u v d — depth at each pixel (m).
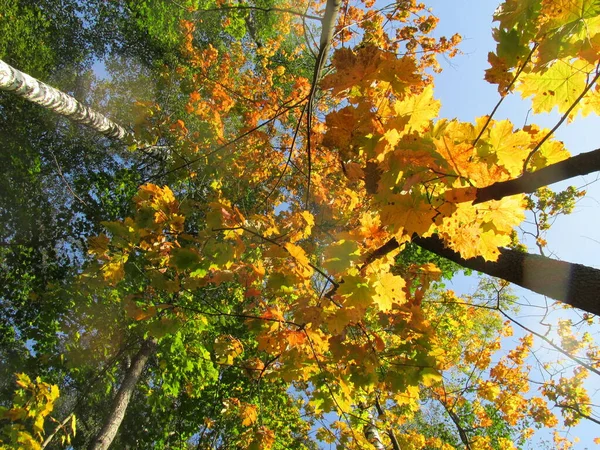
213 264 2.69
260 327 2.81
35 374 6.31
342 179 5.50
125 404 6.79
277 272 2.52
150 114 7.47
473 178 1.82
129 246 3.04
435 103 2.05
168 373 5.93
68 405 9.11
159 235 3.01
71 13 11.66
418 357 2.73
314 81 1.96
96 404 9.17
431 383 2.71
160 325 3.04
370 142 2.04
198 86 7.76
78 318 6.33
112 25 11.82
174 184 7.45
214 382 6.63
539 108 2.09
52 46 10.70
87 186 6.88
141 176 7.74
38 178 9.17
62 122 10.17
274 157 6.68
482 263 2.21
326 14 1.66
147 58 11.80
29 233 8.09
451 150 1.78
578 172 1.64
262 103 6.91
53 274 6.94
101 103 11.49
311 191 5.12
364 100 2.01
